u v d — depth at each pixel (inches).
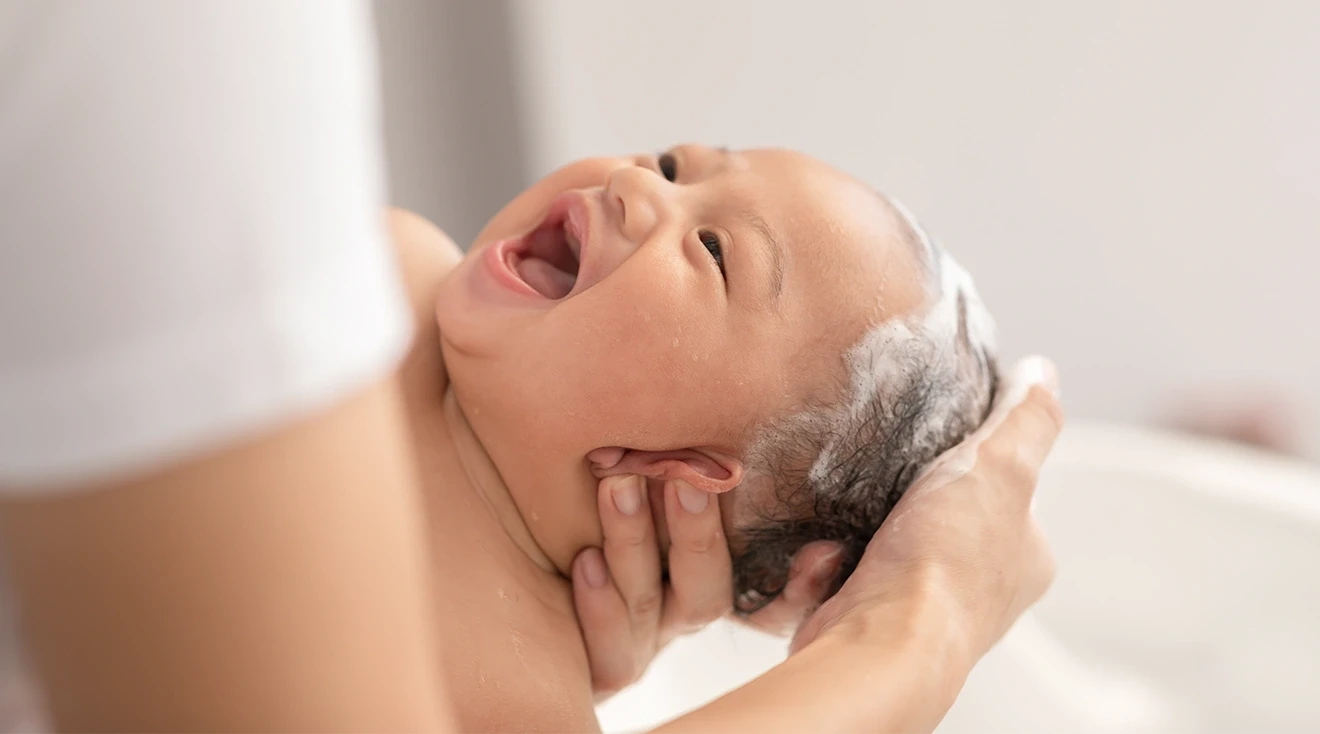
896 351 33.3
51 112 10.1
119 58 10.2
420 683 13.1
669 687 50.7
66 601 11.1
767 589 35.8
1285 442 63.6
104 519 10.7
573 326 30.5
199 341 10.6
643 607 33.4
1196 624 56.1
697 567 32.9
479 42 67.3
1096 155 62.4
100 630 11.1
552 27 70.1
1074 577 58.1
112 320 10.4
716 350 31.1
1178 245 62.6
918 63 64.2
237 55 10.6
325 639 11.8
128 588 10.9
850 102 66.5
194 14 10.3
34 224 10.2
